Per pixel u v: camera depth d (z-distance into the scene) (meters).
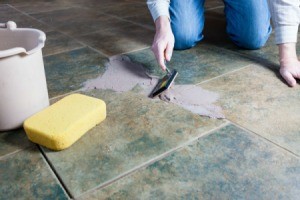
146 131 0.78
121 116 0.84
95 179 0.63
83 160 0.68
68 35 1.58
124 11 2.06
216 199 0.58
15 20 1.92
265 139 0.74
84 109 0.78
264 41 1.28
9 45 0.87
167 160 0.68
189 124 0.80
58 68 1.17
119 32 1.60
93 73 1.12
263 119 0.81
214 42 1.40
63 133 0.69
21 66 0.72
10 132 0.78
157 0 1.11
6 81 0.71
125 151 0.71
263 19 1.22
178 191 0.60
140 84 1.03
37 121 0.73
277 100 0.90
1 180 0.63
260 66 1.13
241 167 0.65
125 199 0.58
